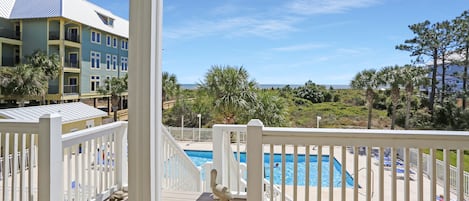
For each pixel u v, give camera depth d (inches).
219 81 278.4
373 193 140.3
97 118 233.1
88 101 269.4
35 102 248.1
